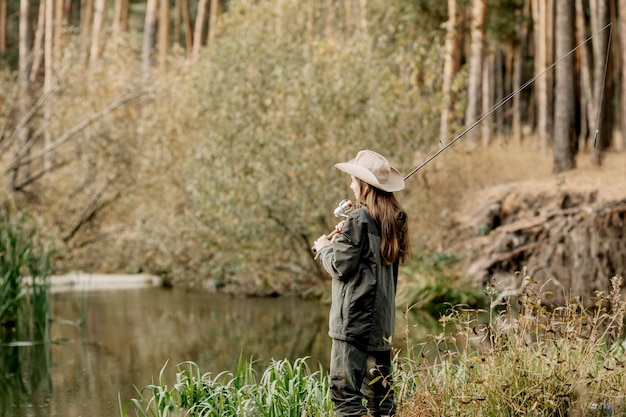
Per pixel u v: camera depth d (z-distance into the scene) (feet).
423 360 15.58
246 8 49.03
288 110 44.62
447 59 56.85
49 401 21.76
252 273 48.29
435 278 41.60
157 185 53.11
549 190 46.01
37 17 115.65
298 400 17.16
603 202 43.09
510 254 43.09
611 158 53.93
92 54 71.77
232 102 45.83
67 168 54.95
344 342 13.64
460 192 50.01
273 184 44.29
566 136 52.01
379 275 13.67
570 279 41.47
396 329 33.04
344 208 14.47
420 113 46.44
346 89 43.47
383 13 54.70
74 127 53.31
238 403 16.94
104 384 23.84
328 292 45.21
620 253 41.11
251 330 33.86
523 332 14.96
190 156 50.90
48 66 70.03
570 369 13.99
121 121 55.21
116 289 51.16
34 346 30.60
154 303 43.96
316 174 44.24
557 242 42.34
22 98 55.16
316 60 44.80
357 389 13.66
